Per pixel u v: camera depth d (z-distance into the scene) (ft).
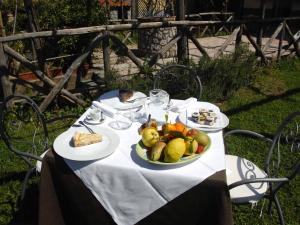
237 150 11.26
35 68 12.82
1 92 13.85
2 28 15.51
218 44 27.04
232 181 7.18
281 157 10.76
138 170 5.56
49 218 6.14
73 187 6.00
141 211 5.76
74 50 16.55
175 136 5.88
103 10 17.69
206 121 7.04
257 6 34.76
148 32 22.59
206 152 6.06
